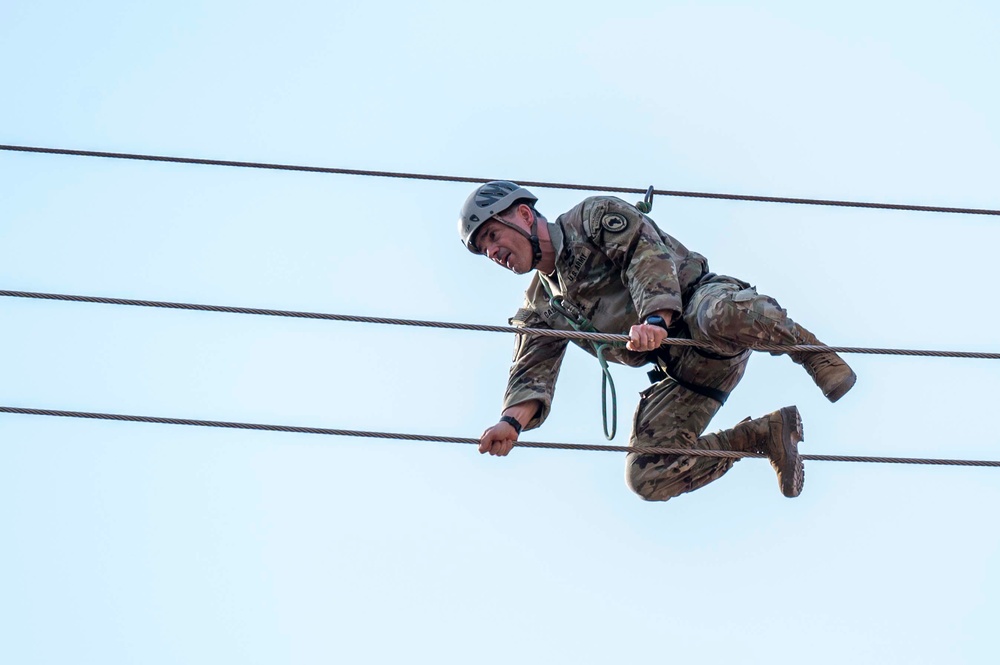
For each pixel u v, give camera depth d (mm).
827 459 15797
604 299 14984
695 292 14797
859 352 14750
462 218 14969
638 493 15703
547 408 15391
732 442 15617
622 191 17375
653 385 15898
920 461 15961
